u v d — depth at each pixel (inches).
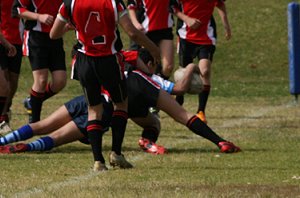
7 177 898.1
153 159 1048.8
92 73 925.2
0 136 1172.5
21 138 1116.5
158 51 948.6
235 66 2753.4
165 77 1471.5
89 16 906.7
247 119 1619.1
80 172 933.8
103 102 1087.6
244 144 1211.2
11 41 1392.7
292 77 1996.8
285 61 2807.6
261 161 1023.0
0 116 1334.9
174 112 1116.5
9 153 1100.5
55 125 1126.4
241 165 987.3
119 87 938.7
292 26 1971.0
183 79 1123.3
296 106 1909.4
